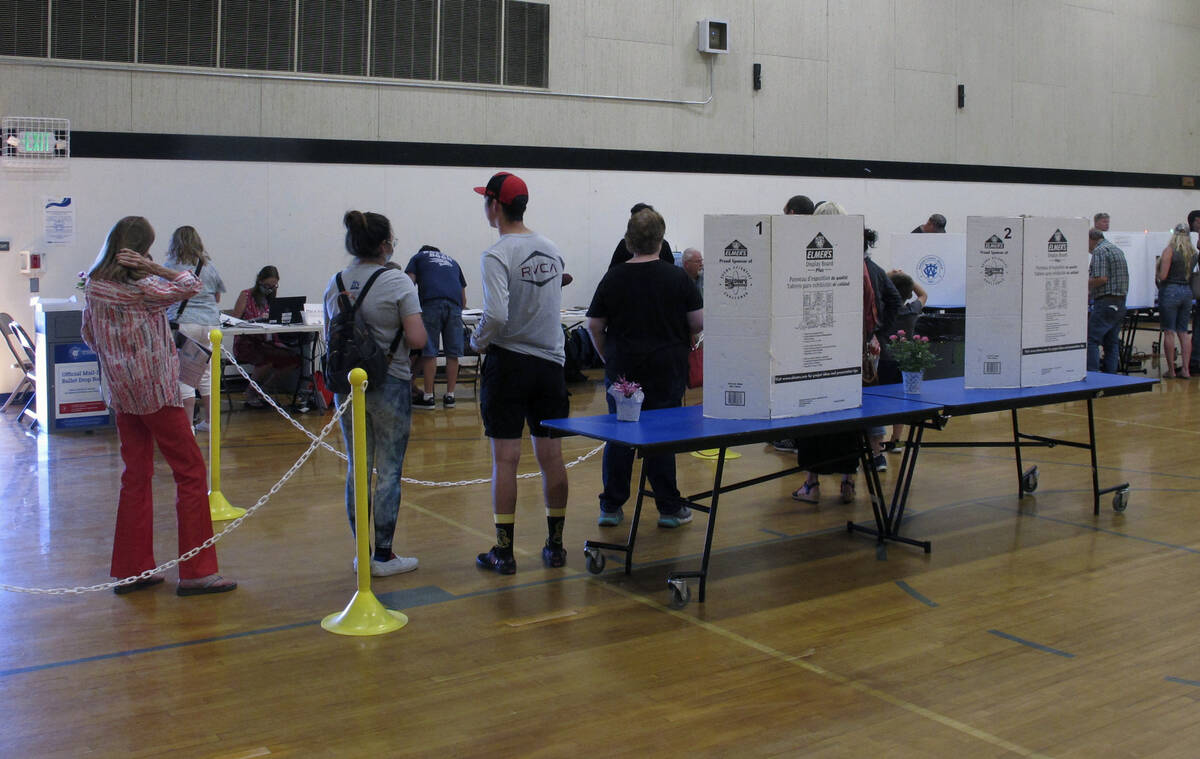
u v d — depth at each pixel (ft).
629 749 10.59
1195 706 11.58
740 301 15.49
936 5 49.83
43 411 28.71
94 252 34.45
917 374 18.33
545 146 41.47
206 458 25.30
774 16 45.80
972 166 51.67
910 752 10.51
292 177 37.24
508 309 15.62
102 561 17.12
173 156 35.29
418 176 39.29
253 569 16.78
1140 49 57.00
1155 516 20.21
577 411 32.78
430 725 11.14
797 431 15.30
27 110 33.37
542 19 41.04
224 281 36.35
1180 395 36.73
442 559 17.39
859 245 16.38
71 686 12.13
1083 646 13.46
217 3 35.76
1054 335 19.53
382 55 38.40
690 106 44.32
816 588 15.92
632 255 19.13
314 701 11.75
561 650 13.33
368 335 15.38
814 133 47.21
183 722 11.19
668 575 16.55
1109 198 56.75
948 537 18.83
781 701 11.76
